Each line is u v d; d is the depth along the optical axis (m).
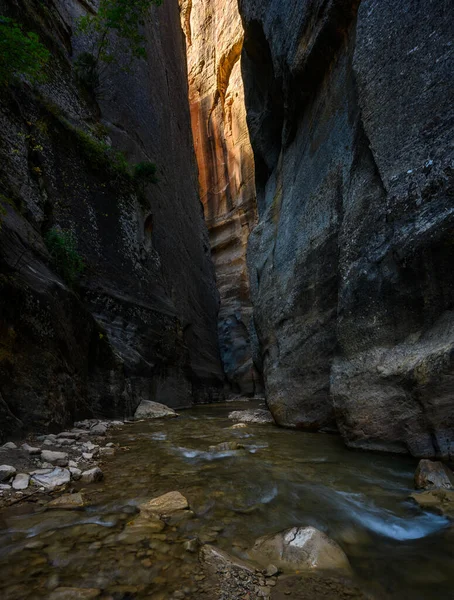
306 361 7.17
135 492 3.13
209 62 37.25
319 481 3.55
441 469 3.43
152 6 24.52
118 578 1.87
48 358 5.77
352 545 2.35
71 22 15.70
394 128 5.09
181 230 21.33
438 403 3.93
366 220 5.55
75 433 5.72
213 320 25.14
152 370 12.37
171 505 2.78
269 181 13.79
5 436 4.41
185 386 15.27
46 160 10.52
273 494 3.18
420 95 4.77
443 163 4.29
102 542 2.22
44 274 6.75
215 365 22.27
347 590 1.86
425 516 2.76
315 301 7.26
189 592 1.78
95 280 11.12
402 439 4.34
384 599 1.80
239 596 1.77
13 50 5.77
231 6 33.09
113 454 4.64
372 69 5.66
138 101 19.30
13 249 6.12
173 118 25.27
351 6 6.83
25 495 2.97
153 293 14.38
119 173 14.02
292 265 8.59
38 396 5.29
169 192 20.59
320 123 8.28
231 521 2.62
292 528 2.35
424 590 1.88
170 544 2.22
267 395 9.05
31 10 12.58
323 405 6.53
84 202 11.71
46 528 2.40
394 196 4.89
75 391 6.68
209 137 36.19
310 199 8.16
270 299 9.69
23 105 10.20
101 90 16.25
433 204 4.37
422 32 4.86
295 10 8.91
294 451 4.89
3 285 4.94
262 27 11.40
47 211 9.91
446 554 2.22
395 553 2.25
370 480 3.59
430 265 4.34
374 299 5.16
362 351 5.22
